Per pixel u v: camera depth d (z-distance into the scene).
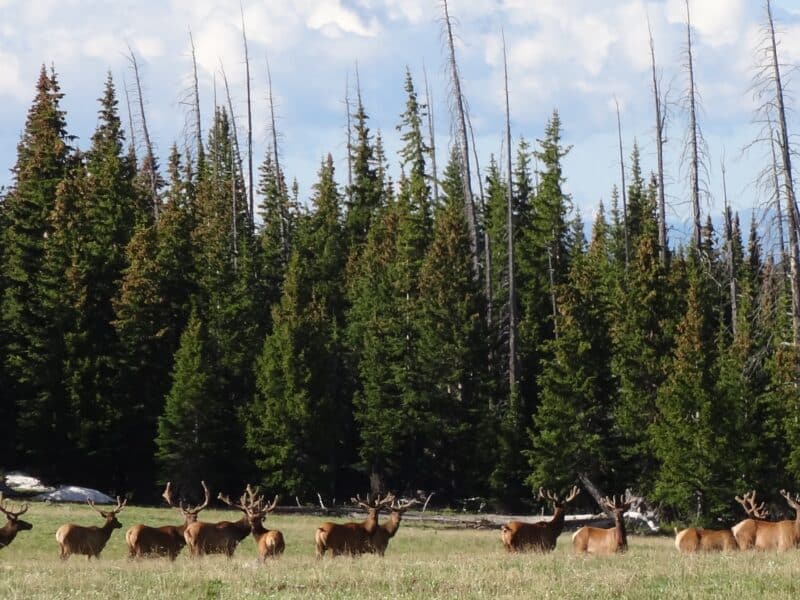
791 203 36.91
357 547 26.83
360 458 64.44
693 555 24.55
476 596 17.19
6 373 57.16
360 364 61.72
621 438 53.53
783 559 22.67
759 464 48.81
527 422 61.28
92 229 63.62
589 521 47.66
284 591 18.19
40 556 29.41
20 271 59.44
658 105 54.56
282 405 56.72
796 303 37.88
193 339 56.19
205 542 26.31
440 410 59.44
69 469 56.19
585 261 60.91
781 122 36.75
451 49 56.91
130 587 18.62
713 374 51.19
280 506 53.75
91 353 56.38
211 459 55.81
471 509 59.06
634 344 54.47
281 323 60.25
